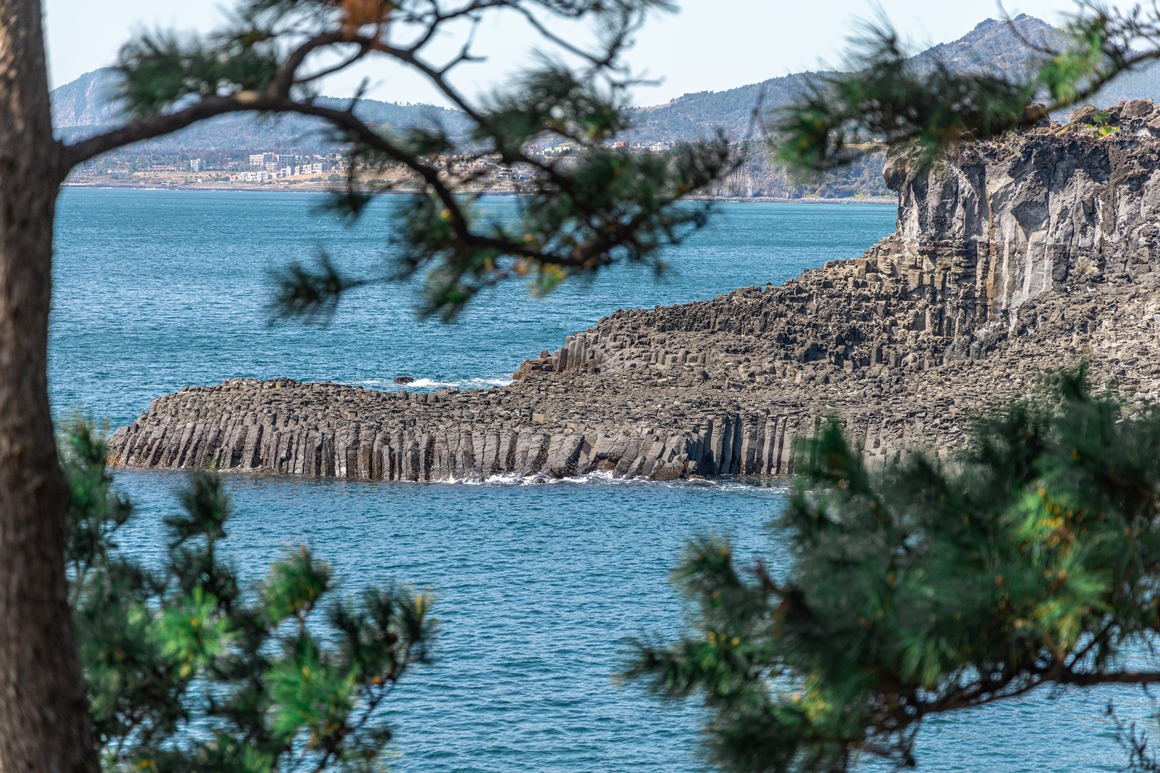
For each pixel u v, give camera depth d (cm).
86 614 3384
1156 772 3631
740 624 2661
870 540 2600
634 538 18850
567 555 17925
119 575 3722
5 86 2616
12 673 2708
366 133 2545
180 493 3869
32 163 2636
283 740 3253
